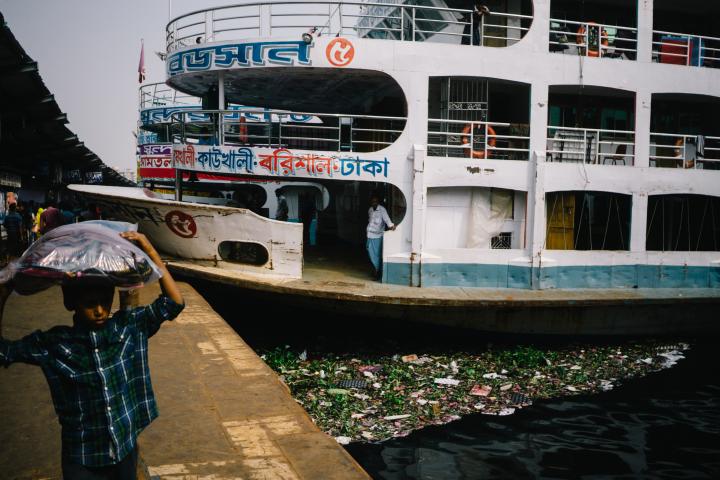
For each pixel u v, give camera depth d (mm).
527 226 11211
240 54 10875
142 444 4211
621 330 11430
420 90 10742
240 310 10453
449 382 8922
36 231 17141
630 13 13852
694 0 13422
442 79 11789
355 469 3895
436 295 10000
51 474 3701
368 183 15656
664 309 11414
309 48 10602
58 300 9469
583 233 12891
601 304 10484
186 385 5551
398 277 10688
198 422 4656
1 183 17969
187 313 8516
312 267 12086
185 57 11531
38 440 4242
